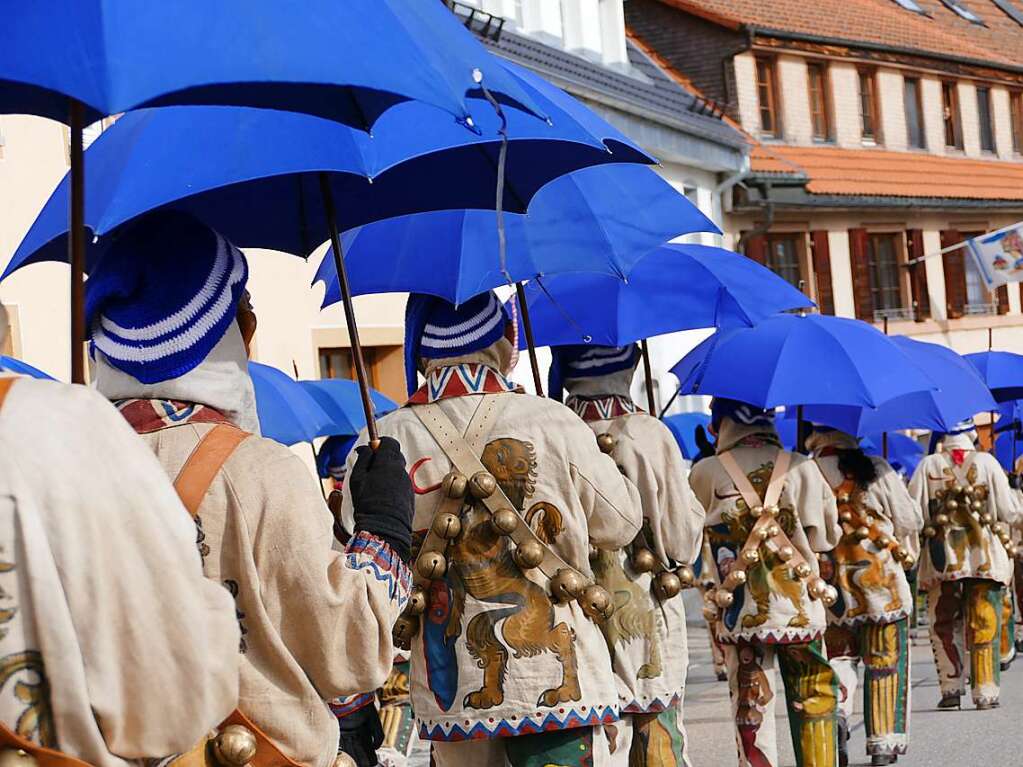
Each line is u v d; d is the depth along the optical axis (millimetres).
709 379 9328
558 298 7742
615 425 7375
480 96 3443
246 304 3996
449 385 5922
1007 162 45656
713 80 36875
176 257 3746
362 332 17828
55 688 2949
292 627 3682
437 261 6176
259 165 4438
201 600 3109
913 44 41969
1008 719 13586
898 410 11578
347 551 3959
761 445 9461
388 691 8297
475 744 5918
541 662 5707
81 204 3631
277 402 9133
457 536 5785
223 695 3137
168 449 3680
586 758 5773
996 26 49094
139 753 3084
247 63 3016
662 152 28094
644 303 7711
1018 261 35094
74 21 3025
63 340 12812
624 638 7031
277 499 3658
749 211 34312
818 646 9383
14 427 2969
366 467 4129
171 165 4473
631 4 37719
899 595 11336
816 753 9328
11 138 12445
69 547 2957
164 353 3723
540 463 5789
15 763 2912
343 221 5582
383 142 4691
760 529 9266
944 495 14219
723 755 12203
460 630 5773
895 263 39969
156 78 2975
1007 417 18703
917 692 15602
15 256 4918
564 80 23078
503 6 24078
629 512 5891
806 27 38719
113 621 3012
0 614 2906
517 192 5527
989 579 14109
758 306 7859
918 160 41469
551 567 5773
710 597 9461
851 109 39875
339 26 3135
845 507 11375
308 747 3674
